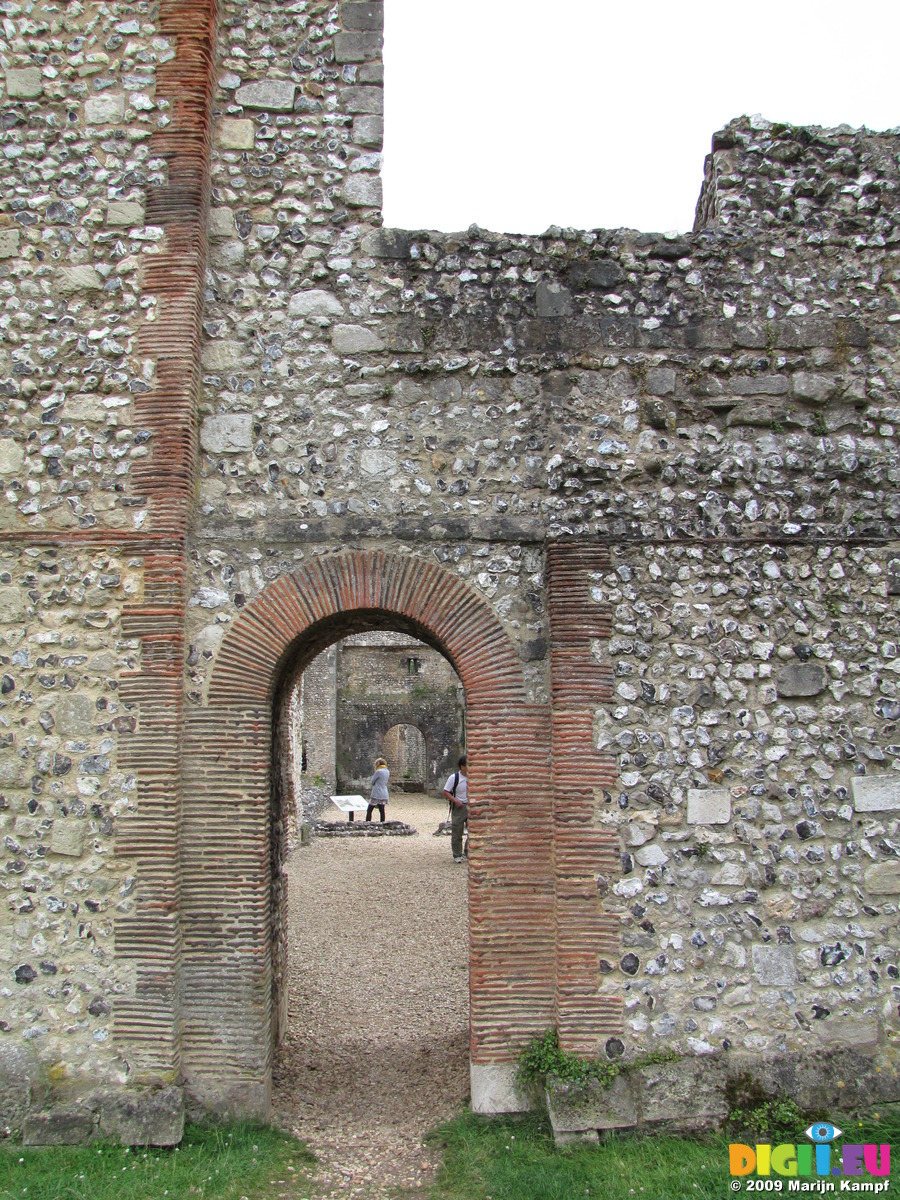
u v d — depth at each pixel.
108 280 5.83
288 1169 4.92
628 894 5.48
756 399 6.07
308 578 5.79
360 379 6.02
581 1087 5.17
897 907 5.59
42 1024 5.26
